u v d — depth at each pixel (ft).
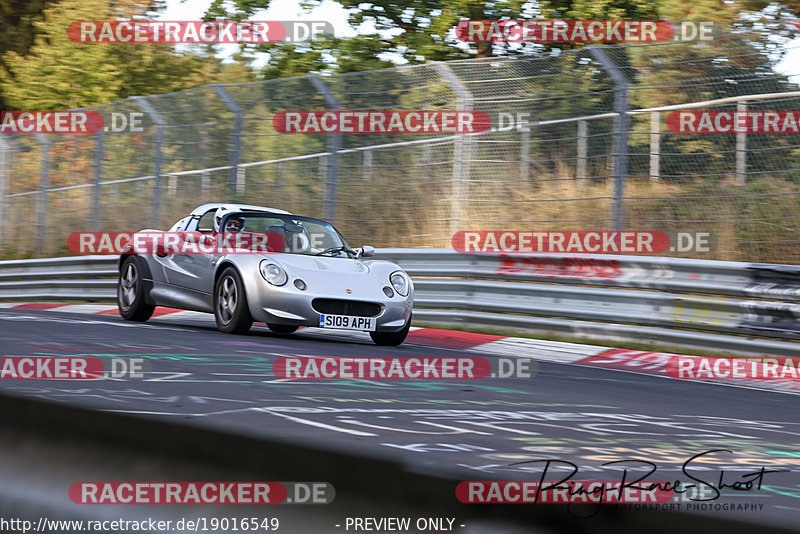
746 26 112.57
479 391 39.83
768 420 37.11
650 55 83.20
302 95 102.37
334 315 62.28
